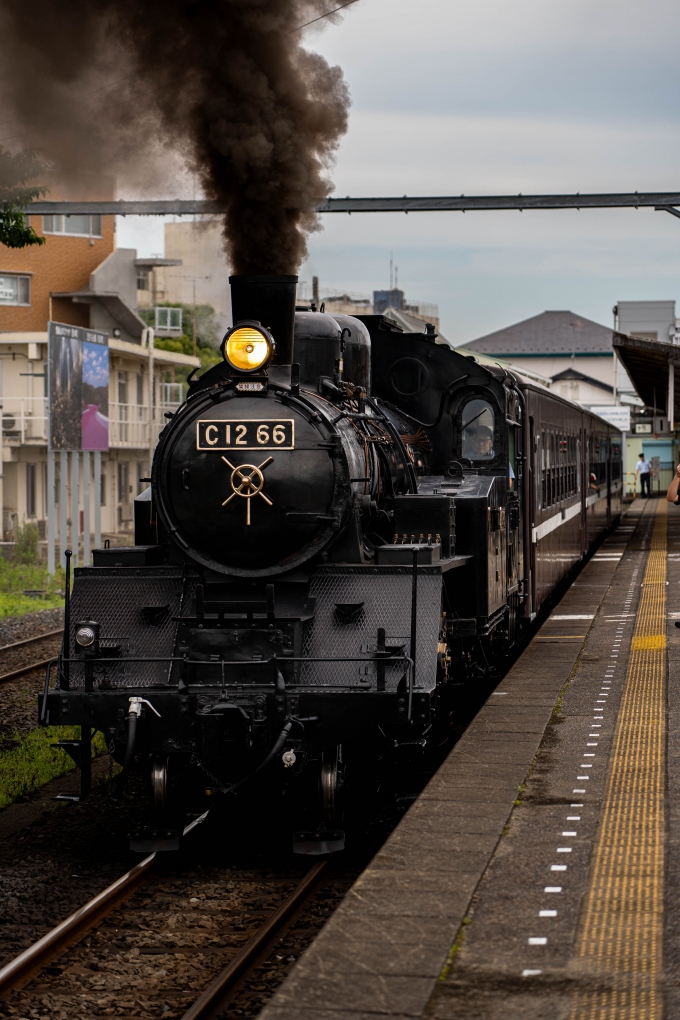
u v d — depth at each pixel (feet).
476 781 42.96
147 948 38.60
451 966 27.73
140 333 241.14
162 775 47.70
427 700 46.85
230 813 54.44
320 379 55.67
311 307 61.05
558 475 106.52
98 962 37.40
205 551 51.60
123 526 228.63
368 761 53.78
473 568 60.85
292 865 47.06
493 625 65.26
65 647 50.62
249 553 51.06
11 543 178.81
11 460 200.23
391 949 28.53
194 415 51.85
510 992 26.32
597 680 61.36
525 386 80.74
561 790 41.68
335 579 51.08
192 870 46.57
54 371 138.51
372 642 48.96
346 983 26.81
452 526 56.59
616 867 33.91
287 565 50.83
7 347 204.64
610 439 196.85
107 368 155.84
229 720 46.21
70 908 42.27
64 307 232.94
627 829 37.24
